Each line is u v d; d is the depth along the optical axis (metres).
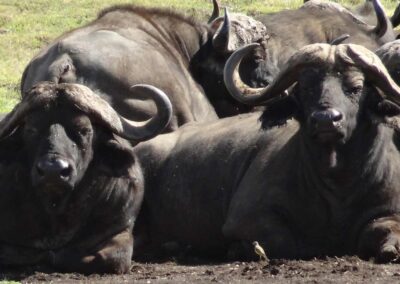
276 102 41.69
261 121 41.91
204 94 56.12
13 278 38.44
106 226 40.41
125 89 50.81
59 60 50.19
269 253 41.50
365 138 40.53
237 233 42.59
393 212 41.28
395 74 45.72
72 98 38.41
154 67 52.47
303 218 41.81
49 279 38.06
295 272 37.59
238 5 104.56
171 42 55.84
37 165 37.00
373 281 35.53
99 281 37.56
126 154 40.06
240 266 40.09
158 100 40.44
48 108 38.06
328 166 40.31
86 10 104.00
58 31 96.50
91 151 39.19
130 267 40.41
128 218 41.03
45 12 103.44
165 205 46.19
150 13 56.59
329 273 37.22
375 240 40.41
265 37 57.59
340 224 41.53
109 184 40.19
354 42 59.56
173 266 41.62
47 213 39.47
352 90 39.72
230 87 43.12
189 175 45.78
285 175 42.25
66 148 37.66
